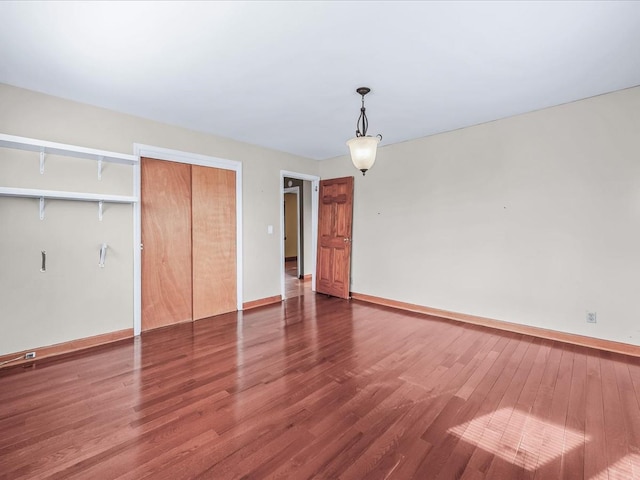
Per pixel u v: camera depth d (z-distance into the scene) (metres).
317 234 5.50
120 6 1.63
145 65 2.26
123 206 3.19
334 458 1.54
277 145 4.50
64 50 2.05
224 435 1.71
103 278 3.06
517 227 3.36
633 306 2.75
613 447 1.62
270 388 2.21
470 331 3.40
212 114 3.26
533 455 1.56
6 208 2.55
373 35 1.92
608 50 2.10
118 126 3.16
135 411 1.93
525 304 3.32
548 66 2.31
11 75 2.39
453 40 1.98
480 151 3.60
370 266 4.79
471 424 1.81
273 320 3.83
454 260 3.85
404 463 1.51
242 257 4.31
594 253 2.92
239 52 2.10
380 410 1.94
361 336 3.25
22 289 2.63
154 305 3.50
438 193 3.98
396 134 4.00
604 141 2.84
